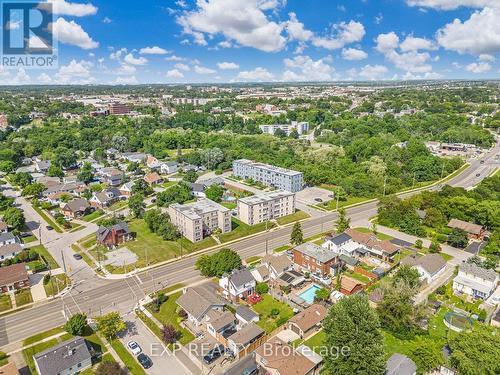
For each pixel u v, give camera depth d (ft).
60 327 237.25
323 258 294.05
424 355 195.42
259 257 332.19
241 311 242.37
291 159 636.48
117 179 565.12
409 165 596.70
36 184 506.89
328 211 451.53
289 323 231.30
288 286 276.41
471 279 274.16
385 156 641.40
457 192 438.40
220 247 354.74
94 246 355.97
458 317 239.50
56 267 315.99
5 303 263.08
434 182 563.07
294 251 314.14
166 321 242.37
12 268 288.51
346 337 183.93
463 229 366.43
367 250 332.19
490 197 439.22
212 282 288.51
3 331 233.96
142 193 501.97
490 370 180.55
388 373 183.21
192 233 357.00
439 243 356.59
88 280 295.69
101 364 189.37
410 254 329.93
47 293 276.62
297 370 191.21
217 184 513.04
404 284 238.48
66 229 399.85
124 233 361.71
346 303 198.29
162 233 368.27
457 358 187.83
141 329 235.20
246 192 518.78
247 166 587.27
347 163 613.11
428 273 283.59
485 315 235.40
